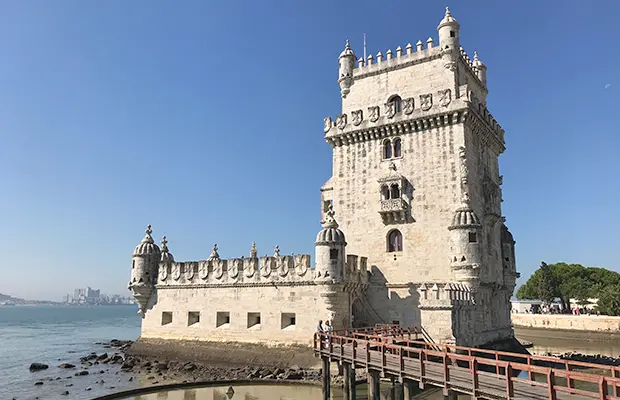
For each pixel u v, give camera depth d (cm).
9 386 3891
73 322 16138
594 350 6253
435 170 4356
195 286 4884
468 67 5012
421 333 3738
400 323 4238
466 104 4234
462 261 4009
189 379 3894
